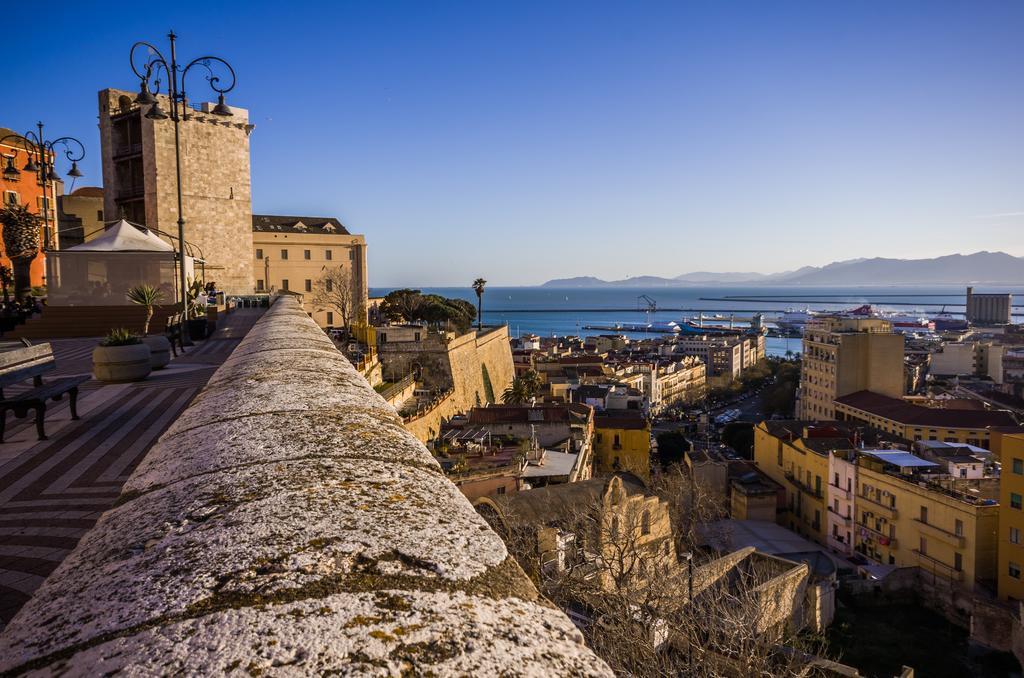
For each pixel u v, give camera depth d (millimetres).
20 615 1771
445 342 77000
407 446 3168
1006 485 46281
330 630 1438
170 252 33062
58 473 7723
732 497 72062
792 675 18828
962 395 132625
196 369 16641
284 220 109062
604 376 141750
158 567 1816
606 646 14578
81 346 22594
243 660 1314
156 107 25500
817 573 43625
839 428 79438
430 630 1484
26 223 31594
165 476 2779
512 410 68688
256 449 2934
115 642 1448
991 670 38688
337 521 2072
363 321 96188
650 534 32219
